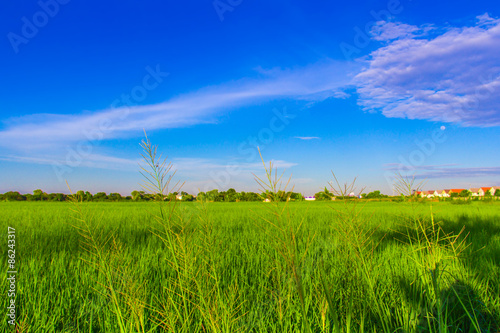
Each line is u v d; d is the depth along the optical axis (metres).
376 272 3.54
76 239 6.68
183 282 2.56
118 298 2.72
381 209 17.11
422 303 3.09
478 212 14.54
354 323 2.70
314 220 10.01
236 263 4.79
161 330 2.64
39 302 3.17
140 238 7.27
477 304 3.12
